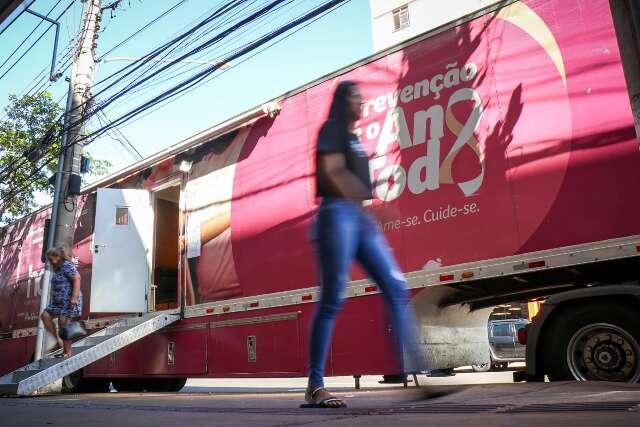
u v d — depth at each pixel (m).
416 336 2.88
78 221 10.74
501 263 5.01
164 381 10.31
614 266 4.71
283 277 6.79
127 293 9.38
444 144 5.60
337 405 3.08
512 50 5.32
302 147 6.95
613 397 2.91
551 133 4.93
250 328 7.04
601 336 4.54
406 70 6.07
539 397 3.17
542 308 4.83
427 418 2.36
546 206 4.84
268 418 2.64
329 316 3.04
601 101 4.71
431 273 5.43
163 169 9.24
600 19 4.86
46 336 9.75
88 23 11.38
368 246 2.99
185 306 8.07
